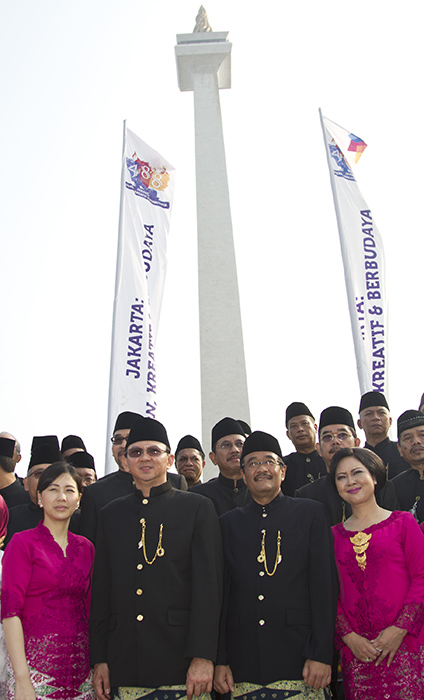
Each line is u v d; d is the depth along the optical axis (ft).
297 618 13.35
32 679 12.46
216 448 20.97
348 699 13.26
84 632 13.50
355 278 31.40
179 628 13.21
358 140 34.50
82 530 18.01
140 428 14.85
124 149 34.06
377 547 13.48
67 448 25.18
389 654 12.59
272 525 14.56
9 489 21.31
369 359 29.91
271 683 13.00
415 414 19.72
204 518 14.15
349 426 19.92
